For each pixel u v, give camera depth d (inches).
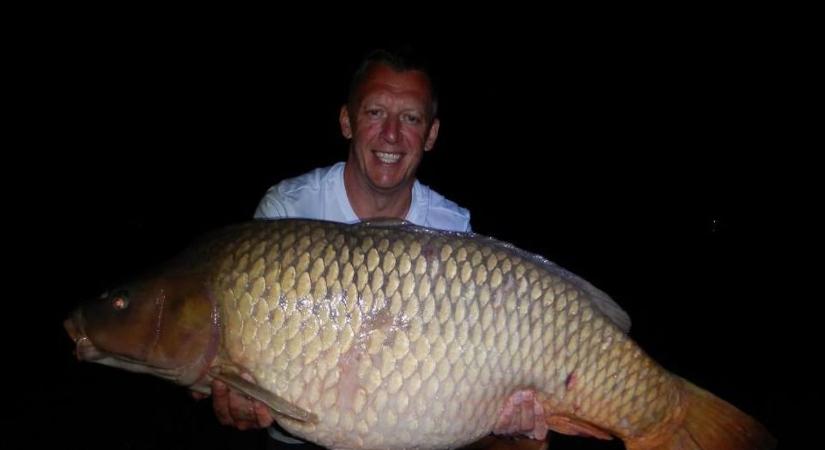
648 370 34.7
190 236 185.6
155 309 32.4
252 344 31.7
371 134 39.4
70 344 94.3
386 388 31.8
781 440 73.4
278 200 42.6
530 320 33.2
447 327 32.3
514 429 34.4
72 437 66.2
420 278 32.3
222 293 32.0
